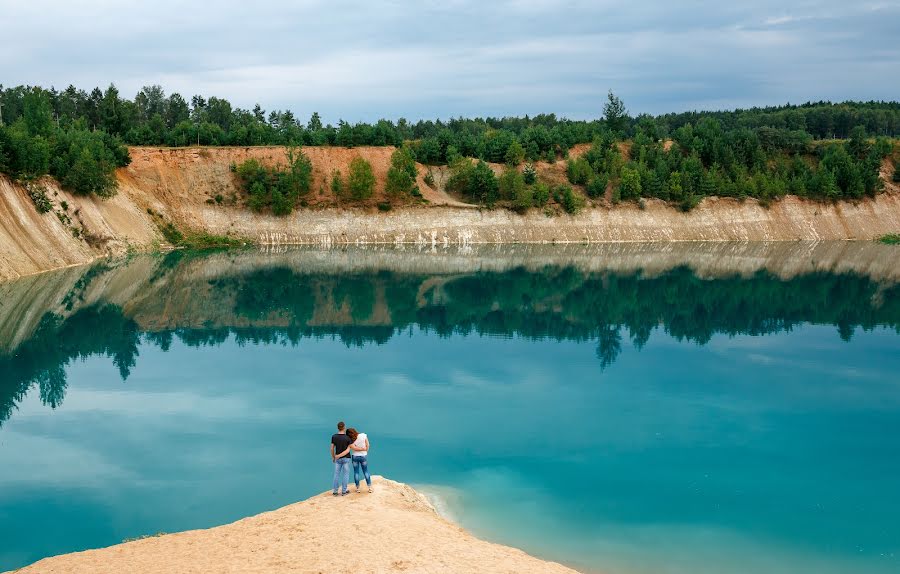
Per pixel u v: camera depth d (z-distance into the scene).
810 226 150.88
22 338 53.91
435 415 37.56
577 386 43.81
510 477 29.45
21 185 84.31
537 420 37.03
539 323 65.00
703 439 34.69
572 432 35.31
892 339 59.34
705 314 70.88
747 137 167.50
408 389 42.50
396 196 129.12
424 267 100.69
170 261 97.25
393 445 32.97
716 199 149.12
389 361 49.56
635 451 32.84
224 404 38.94
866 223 154.75
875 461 32.16
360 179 123.81
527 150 149.25
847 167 157.62
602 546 23.38
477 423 36.34
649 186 144.62
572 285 88.31
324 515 22.23
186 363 48.16
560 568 19.59
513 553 20.45
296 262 101.88
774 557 22.97
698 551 23.23
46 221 86.00
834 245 141.38
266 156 128.00
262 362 48.69
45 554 22.31
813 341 58.44
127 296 72.38
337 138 139.50
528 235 132.12
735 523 25.52
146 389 41.66
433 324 63.78
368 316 67.19
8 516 25.06
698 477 29.84
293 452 31.64
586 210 138.62
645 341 57.66
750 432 35.91
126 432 34.16
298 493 27.23
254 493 27.19
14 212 80.50
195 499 26.58
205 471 29.34
